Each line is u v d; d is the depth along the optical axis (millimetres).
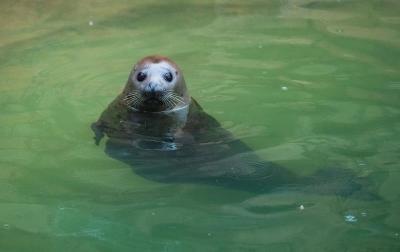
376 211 7535
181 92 10570
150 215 7531
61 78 12039
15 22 15148
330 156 9023
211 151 9109
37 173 8664
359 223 7285
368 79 11812
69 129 10047
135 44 13750
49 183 8383
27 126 10156
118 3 16531
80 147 9406
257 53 13125
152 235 7137
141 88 10109
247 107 10797
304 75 12047
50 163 8938
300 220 7352
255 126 10102
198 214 7531
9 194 8125
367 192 7984
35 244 7039
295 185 8148
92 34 14422
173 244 6977
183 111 10469
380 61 12633
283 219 7367
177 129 9844
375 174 8477
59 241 7082
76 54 13203
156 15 15641
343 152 9156
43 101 11086
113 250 6898
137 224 7363
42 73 12250
